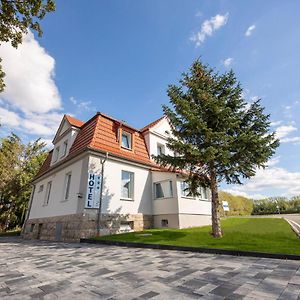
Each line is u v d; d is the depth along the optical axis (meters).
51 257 6.52
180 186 14.55
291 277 3.73
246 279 3.69
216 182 10.29
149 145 17.12
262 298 2.82
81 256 6.54
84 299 2.94
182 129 10.45
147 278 3.90
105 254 6.80
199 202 15.84
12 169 27.55
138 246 8.28
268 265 4.70
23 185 26.70
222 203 29.73
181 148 9.52
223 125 10.02
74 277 4.09
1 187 26.25
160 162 10.73
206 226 13.89
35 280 3.93
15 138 29.08
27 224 19.06
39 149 30.64
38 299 2.96
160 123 19.12
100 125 14.32
